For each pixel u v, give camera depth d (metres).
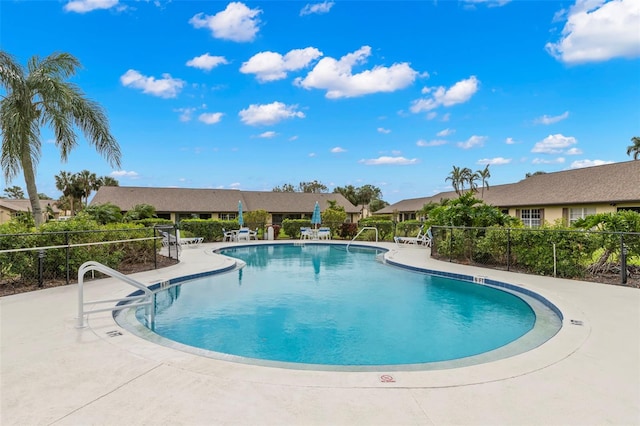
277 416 2.81
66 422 2.72
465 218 13.45
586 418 2.80
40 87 10.52
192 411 2.88
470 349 5.25
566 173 26.80
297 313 7.08
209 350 4.83
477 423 2.73
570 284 8.31
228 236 23.09
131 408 2.93
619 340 4.57
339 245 21.09
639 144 45.03
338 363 4.77
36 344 4.39
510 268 10.61
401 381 3.45
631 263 9.23
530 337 5.17
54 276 8.46
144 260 11.66
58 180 56.69
